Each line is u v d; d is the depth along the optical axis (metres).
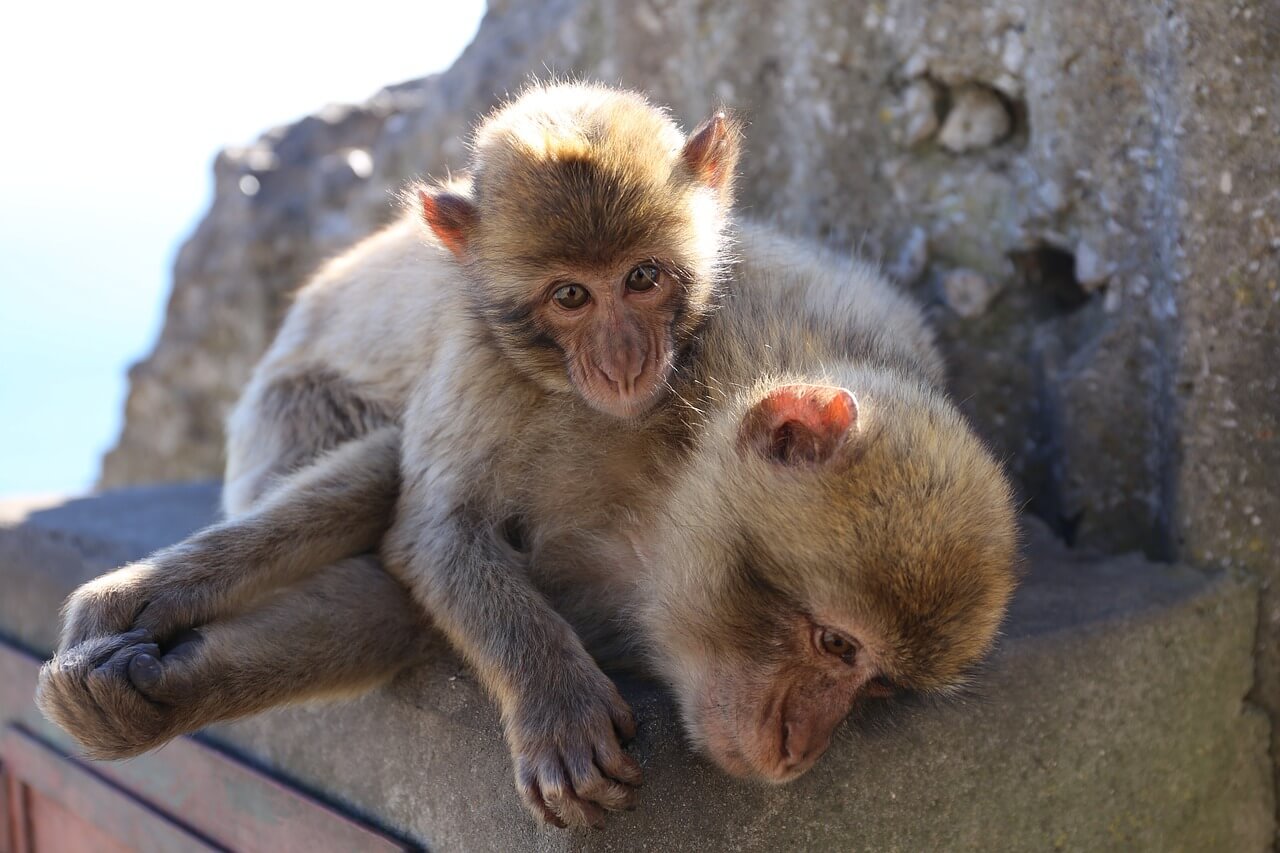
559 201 0.96
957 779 0.93
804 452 0.91
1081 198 1.08
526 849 0.88
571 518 0.97
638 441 0.96
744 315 0.99
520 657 0.90
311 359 1.12
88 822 1.08
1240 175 0.99
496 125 1.02
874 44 1.14
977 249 1.13
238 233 1.55
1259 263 1.00
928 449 0.90
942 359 1.08
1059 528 1.10
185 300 1.61
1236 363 1.01
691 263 0.98
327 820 0.96
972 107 1.13
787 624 0.90
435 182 1.15
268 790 0.98
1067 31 1.06
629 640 0.96
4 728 1.15
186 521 1.19
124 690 0.89
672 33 1.20
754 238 1.07
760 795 0.90
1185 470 1.03
